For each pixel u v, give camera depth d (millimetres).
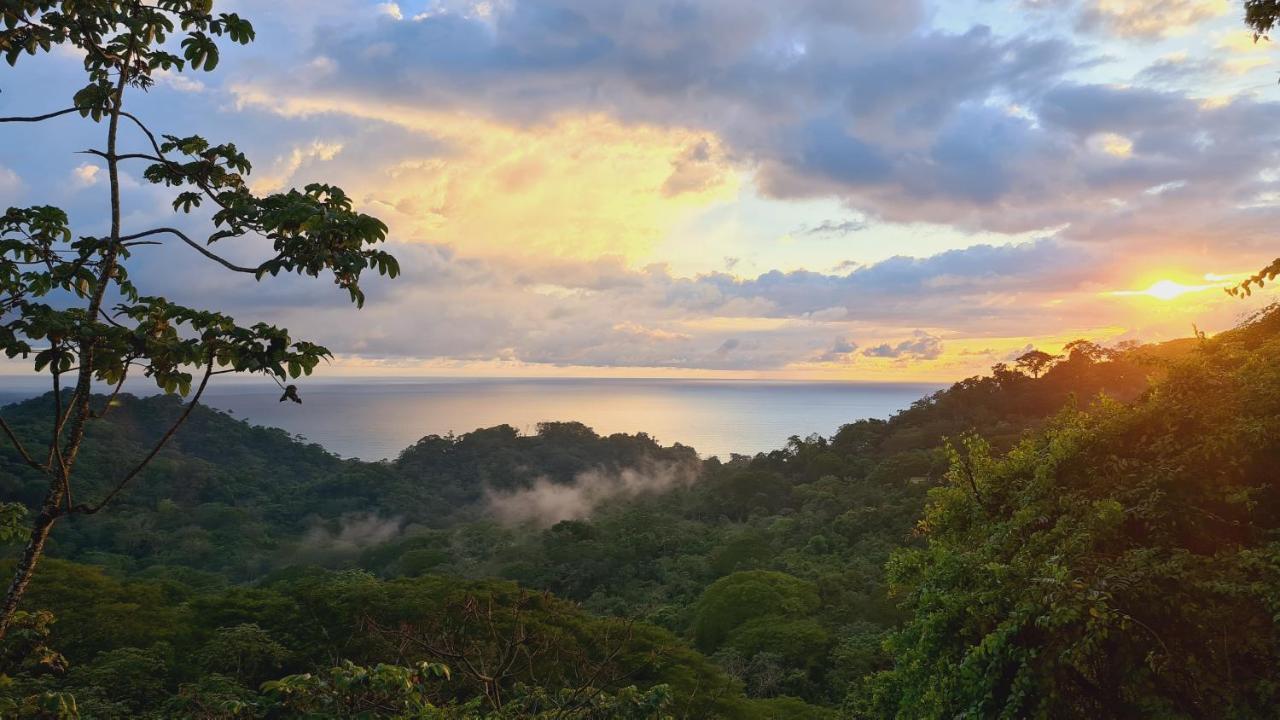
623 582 57469
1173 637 6066
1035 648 6355
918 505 55469
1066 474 8133
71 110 4020
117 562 72750
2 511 4062
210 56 4211
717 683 23422
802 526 62500
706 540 67688
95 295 3906
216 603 26281
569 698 5977
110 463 95500
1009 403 89812
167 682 20359
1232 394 7312
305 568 60906
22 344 3686
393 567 70562
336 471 147125
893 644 8547
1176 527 6914
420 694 5414
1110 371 87250
